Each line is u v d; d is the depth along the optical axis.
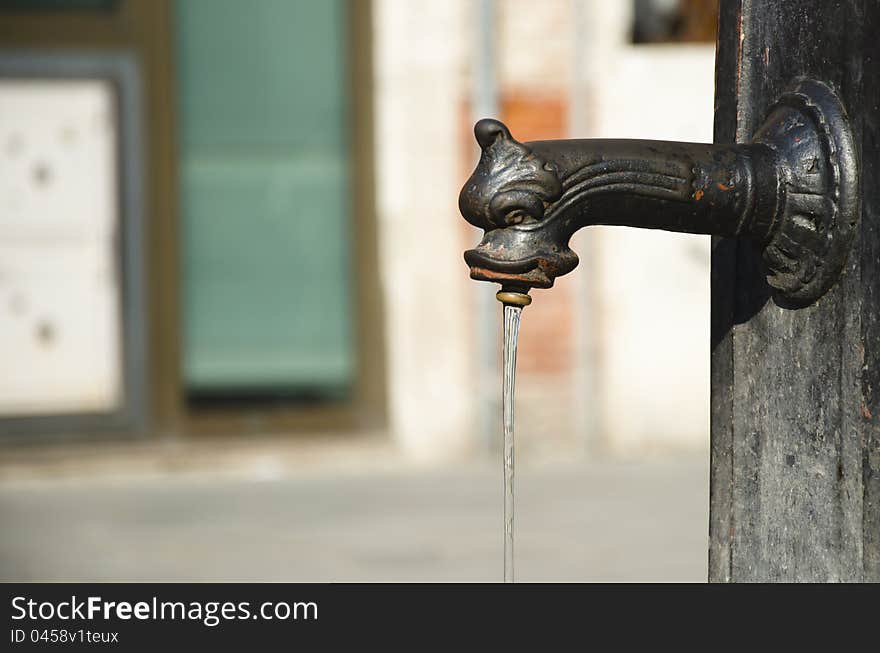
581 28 14.46
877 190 2.52
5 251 14.20
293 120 14.52
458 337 14.57
